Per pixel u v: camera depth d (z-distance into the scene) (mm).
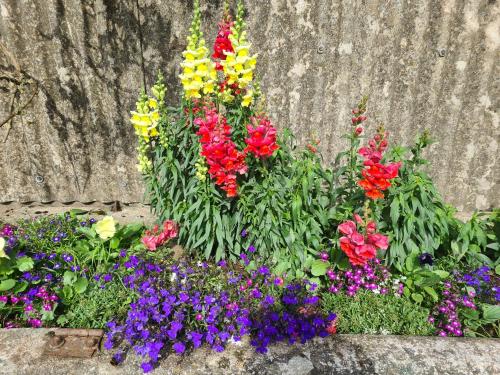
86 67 907
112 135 974
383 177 637
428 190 739
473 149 999
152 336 598
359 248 641
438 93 955
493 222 853
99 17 869
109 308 698
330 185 821
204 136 656
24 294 709
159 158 757
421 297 716
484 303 717
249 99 703
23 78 890
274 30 911
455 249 807
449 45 914
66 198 1026
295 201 729
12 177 989
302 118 984
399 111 974
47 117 938
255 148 660
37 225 887
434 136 991
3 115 935
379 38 914
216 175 684
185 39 915
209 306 646
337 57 931
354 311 699
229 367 566
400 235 747
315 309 661
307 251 790
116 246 833
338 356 578
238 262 794
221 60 715
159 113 765
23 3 847
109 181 1020
